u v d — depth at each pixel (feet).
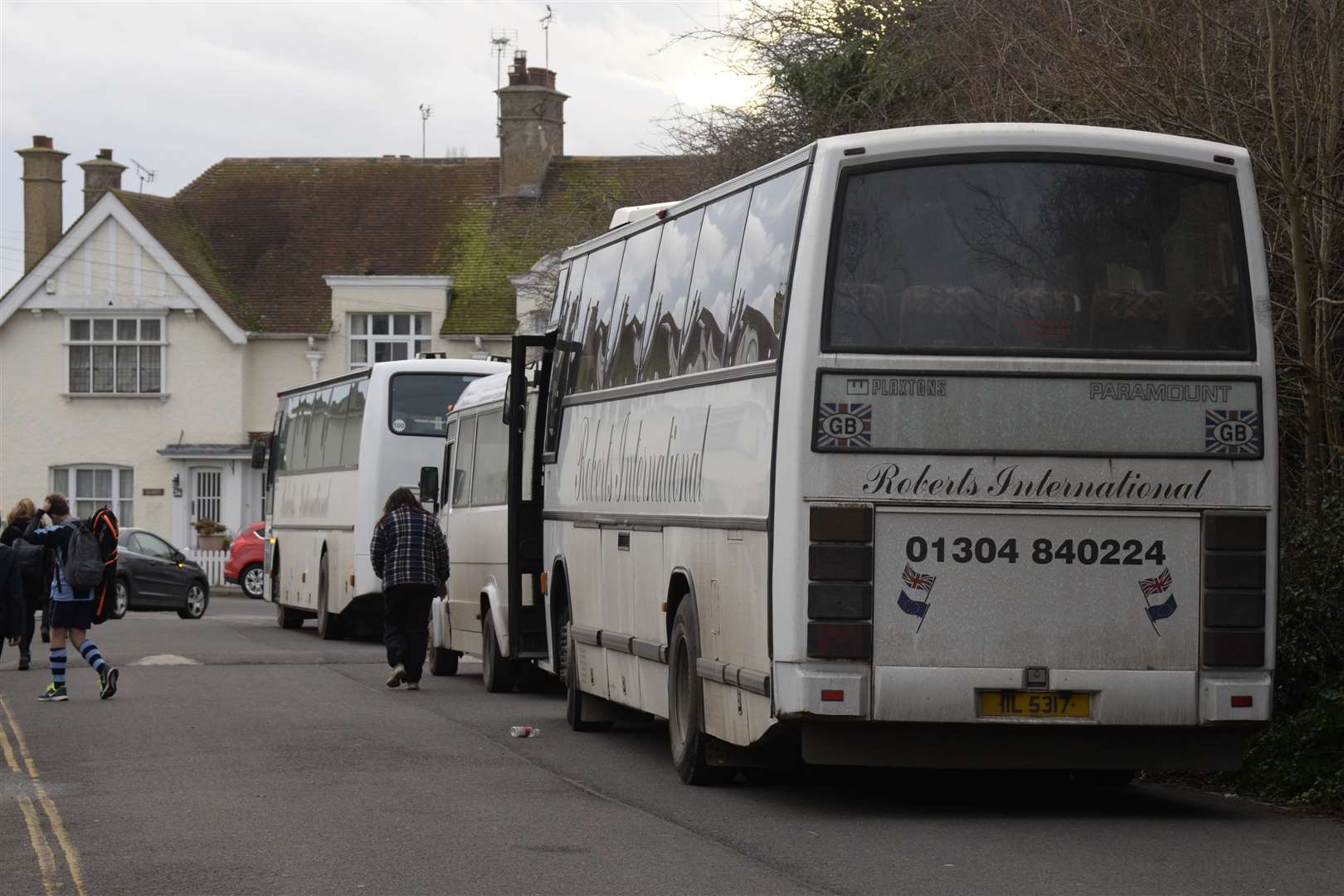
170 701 73.20
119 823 41.75
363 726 64.18
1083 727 41.24
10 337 209.67
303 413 130.72
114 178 232.73
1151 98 54.08
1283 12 51.44
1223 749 42.11
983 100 64.39
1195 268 42.22
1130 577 41.22
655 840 39.27
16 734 60.80
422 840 39.22
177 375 207.00
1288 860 36.73
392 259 209.67
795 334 41.09
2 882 34.58
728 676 44.34
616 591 56.80
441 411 110.42
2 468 209.26
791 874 35.04
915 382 40.91
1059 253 41.78
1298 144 50.60
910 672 40.50
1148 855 37.35
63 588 73.82
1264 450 41.78
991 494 40.86
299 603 127.03
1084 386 41.32
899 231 41.52
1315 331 54.80
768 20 89.51
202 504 207.82
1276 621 41.60
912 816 43.42
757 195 45.75
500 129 213.05
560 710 71.61
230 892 33.45
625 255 58.90
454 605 88.74
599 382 60.18
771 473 41.39
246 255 213.66
